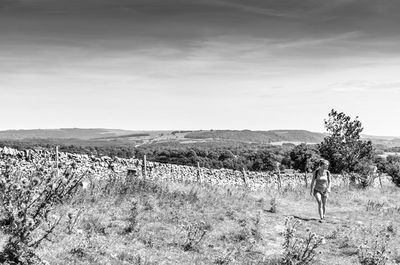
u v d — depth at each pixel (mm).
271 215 16625
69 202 11906
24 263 6598
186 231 11883
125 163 22250
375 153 42062
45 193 7457
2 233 7312
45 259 7426
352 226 15336
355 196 25906
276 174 34219
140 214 12828
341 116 41500
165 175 24500
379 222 16688
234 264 9766
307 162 53625
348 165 40719
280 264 9672
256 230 12617
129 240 10102
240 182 30328
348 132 41219
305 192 26750
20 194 6973
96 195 13617
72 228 9562
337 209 19984
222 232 12539
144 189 16531
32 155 17344
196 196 17172
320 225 15359
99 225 10570
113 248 9211
